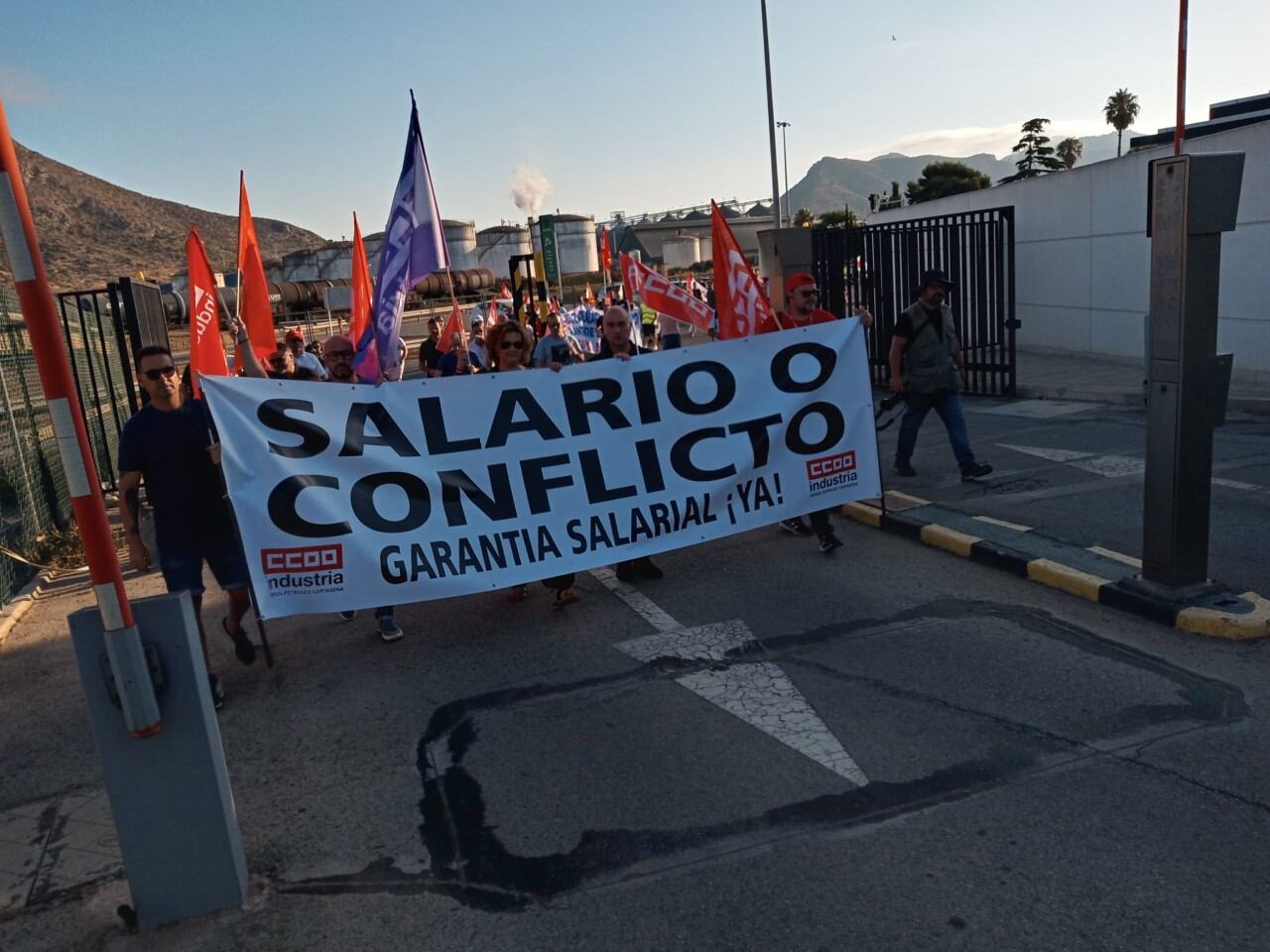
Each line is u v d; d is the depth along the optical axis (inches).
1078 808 148.0
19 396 390.0
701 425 261.0
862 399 278.7
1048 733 171.6
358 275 302.2
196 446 209.8
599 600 262.1
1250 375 502.9
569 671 215.2
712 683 202.7
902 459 375.9
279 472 219.5
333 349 261.6
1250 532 270.1
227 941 130.4
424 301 1964.8
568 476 247.6
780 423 269.3
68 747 200.8
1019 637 215.5
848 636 223.6
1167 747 164.1
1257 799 147.1
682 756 173.0
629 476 253.3
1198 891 127.5
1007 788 154.9
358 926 132.1
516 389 243.0
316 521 223.0
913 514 309.7
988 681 194.1
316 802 166.6
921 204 918.4
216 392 213.6
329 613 249.0
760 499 268.5
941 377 354.0
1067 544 265.9
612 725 187.2
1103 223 645.3
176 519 208.5
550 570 245.8
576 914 131.6
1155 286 212.7
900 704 187.0
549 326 452.1
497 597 272.2
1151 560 224.4
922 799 153.6
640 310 751.1
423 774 174.1
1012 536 278.1
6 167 110.3
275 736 194.9
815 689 196.4
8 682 241.8
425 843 151.6
